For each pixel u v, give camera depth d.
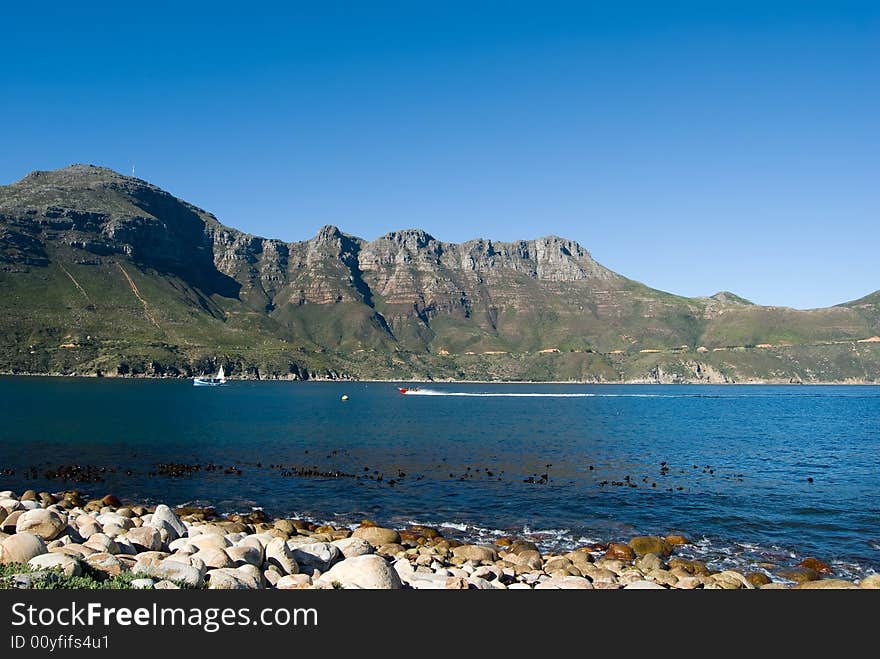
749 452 74.00
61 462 57.41
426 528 34.50
